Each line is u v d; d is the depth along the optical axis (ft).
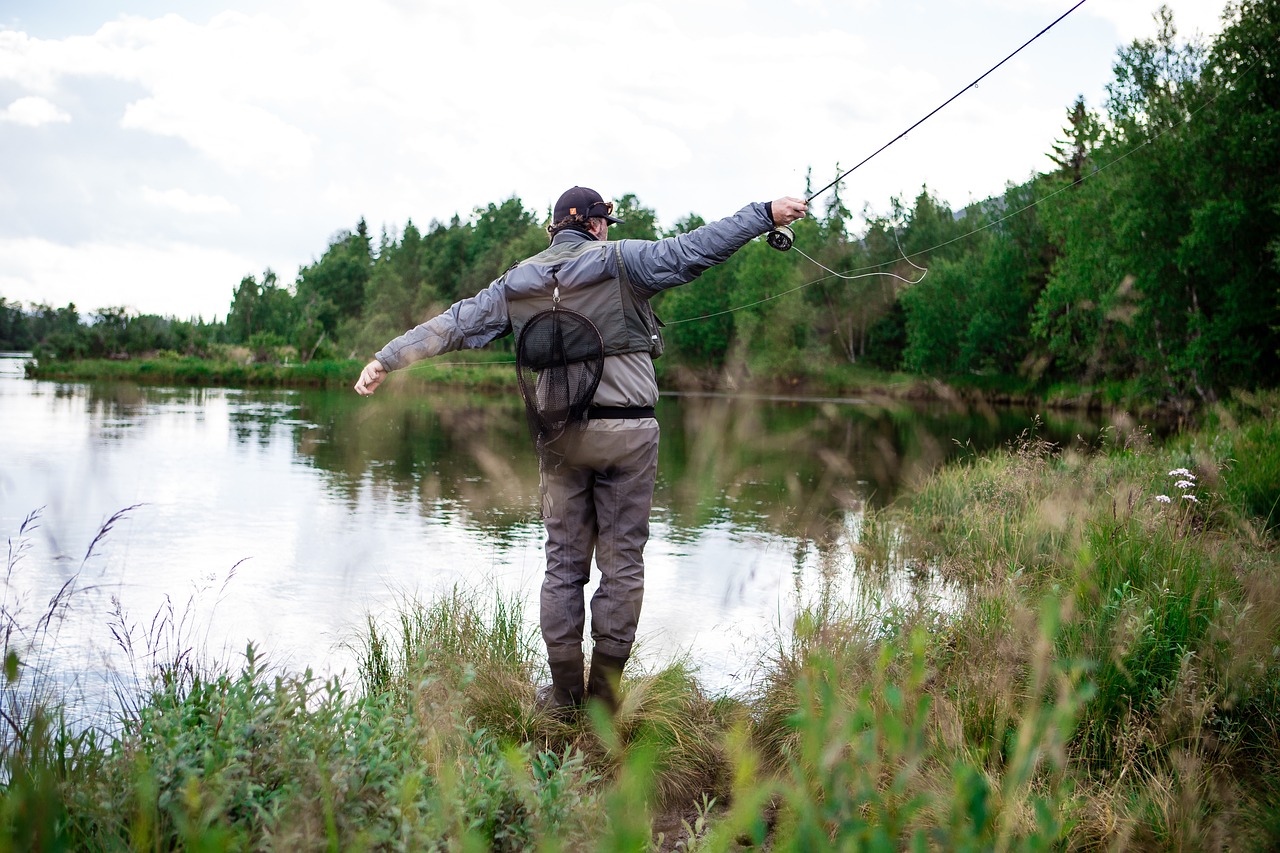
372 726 7.41
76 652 13.15
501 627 12.76
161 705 7.97
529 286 10.14
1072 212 83.25
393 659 12.70
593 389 10.00
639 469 10.46
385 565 20.06
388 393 100.78
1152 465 23.89
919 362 124.88
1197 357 70.54
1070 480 22.61
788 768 9.28
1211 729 9.25
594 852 5.70
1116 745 8.98
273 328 240.12
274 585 17.99
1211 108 70.28
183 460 38.34
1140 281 73.26
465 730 7.90
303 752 6.73
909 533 24.75
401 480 34.14
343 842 5.69
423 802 6.05
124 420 57.88
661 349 10.75
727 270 138.51
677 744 9.98
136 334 139.44
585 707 10.57
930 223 135.54
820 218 135.23
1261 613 10.91
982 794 4.85
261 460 39.29
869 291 131.23
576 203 10.82
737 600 17.08
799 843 4.42
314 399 90.79
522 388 10.25
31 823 4.96
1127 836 6.99
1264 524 16.92
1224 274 70.74
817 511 29.04
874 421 73.92
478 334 10.39
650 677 11.18
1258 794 8.14
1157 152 72.08
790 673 11.17
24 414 59.57
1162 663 10.27
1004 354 120.06
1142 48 73.20
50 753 6.86
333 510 27.45
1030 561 16.60
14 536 21.76
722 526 26.14
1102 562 13.00
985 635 11.54
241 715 7.06
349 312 280.10
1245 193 69.26
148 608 16.06
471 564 20.30
